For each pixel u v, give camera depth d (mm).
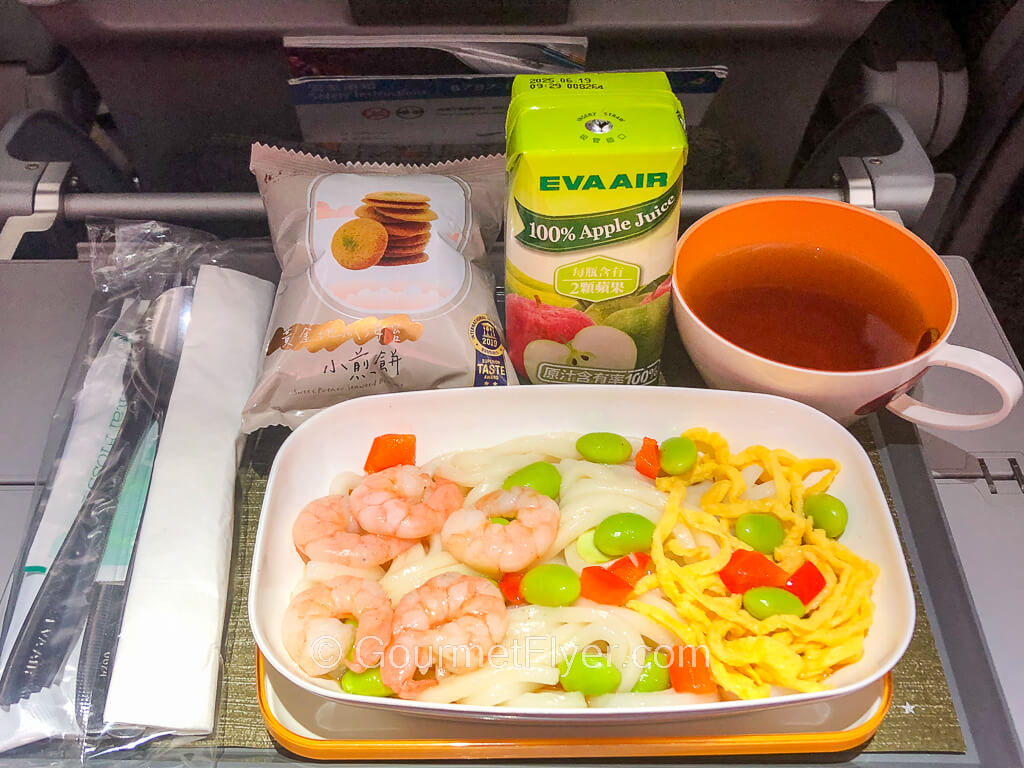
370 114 370
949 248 521
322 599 240
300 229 315
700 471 280
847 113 465
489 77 355
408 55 350
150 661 243
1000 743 243
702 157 431
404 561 262
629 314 273
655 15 361
